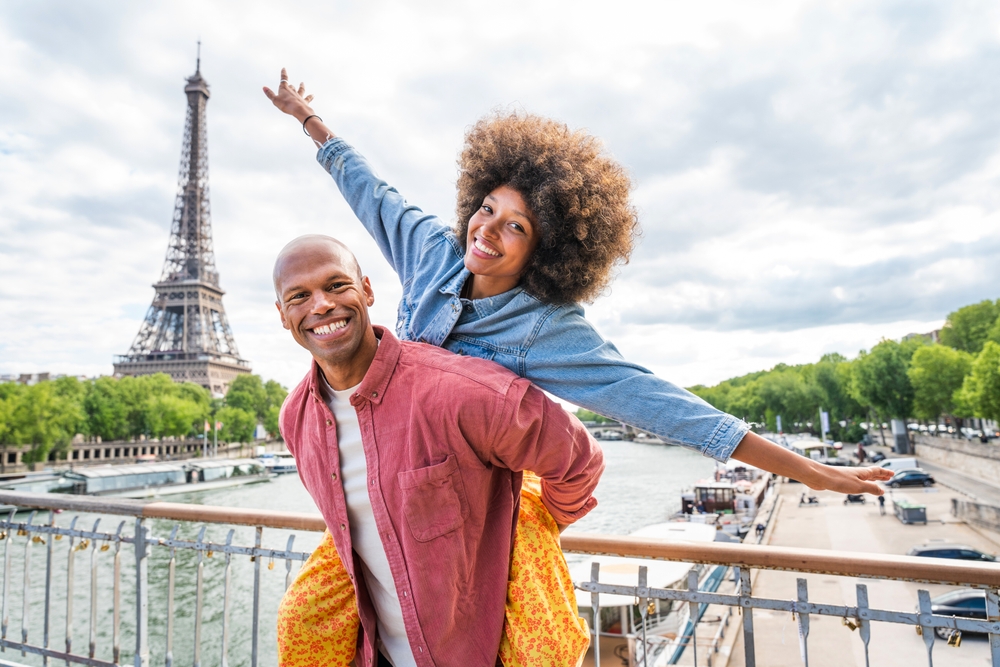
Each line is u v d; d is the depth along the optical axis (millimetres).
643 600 2682
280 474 87750
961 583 2264
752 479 60781
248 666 17703
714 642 14398
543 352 1916
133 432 88750
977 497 40844
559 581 1976
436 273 2256
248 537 30531
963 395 54156
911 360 69250
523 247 1986
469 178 2238
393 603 1963
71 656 3840
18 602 21203
